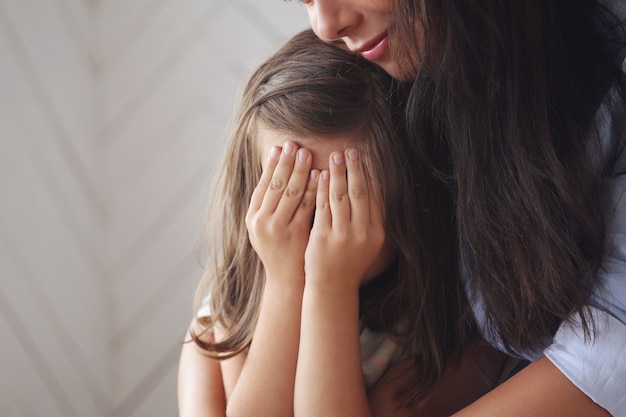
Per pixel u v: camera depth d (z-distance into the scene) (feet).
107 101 5.22
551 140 2.50
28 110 4.64
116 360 5.28
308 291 2.73
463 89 2.49
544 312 2.62
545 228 2.49
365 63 2.88
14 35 4.55
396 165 2.77
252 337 3.08
